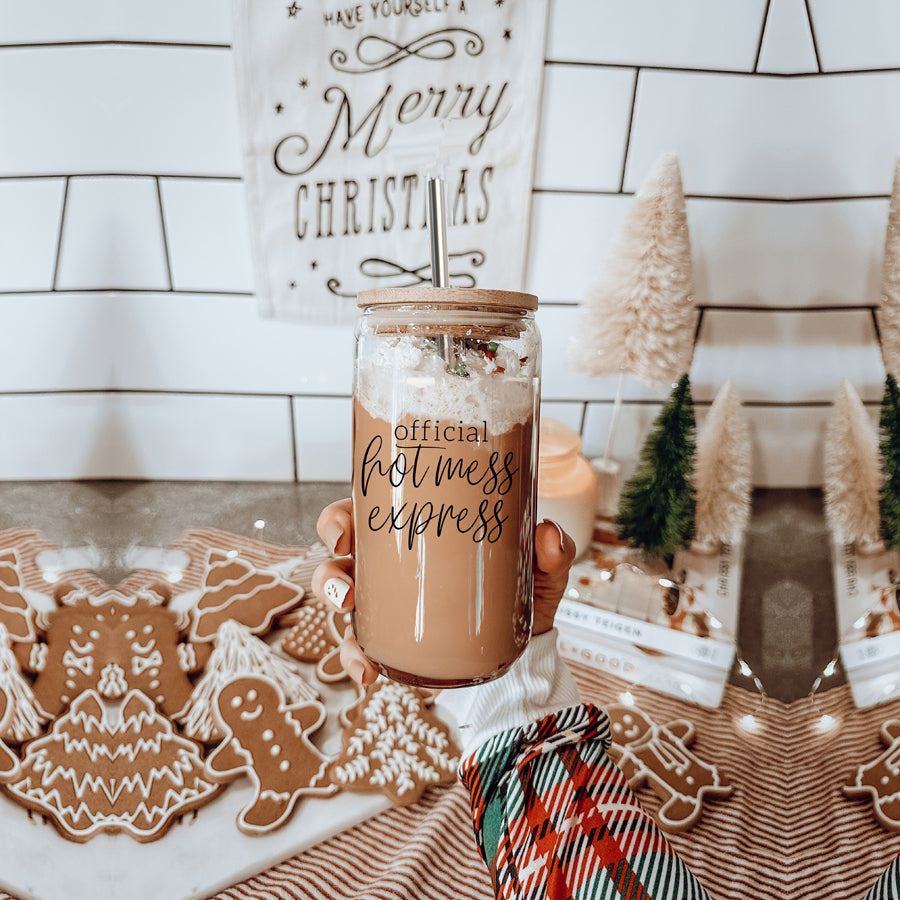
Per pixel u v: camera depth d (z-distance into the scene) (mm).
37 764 624
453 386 417
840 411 991
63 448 1150
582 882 390
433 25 953
